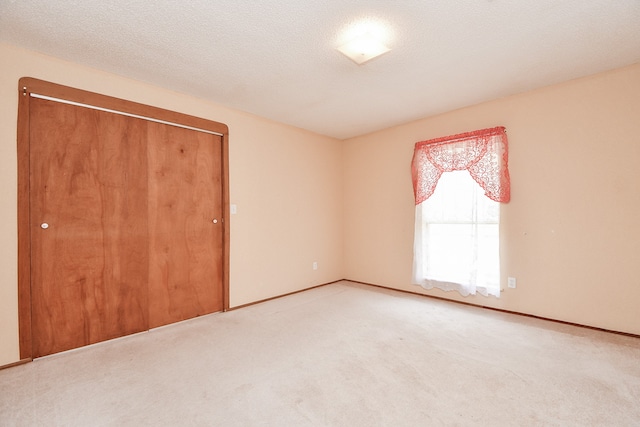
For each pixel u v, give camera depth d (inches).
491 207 131.2
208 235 131.2
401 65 100.4
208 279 131.0
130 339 105.0
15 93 86.4
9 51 85.8
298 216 168.7
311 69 102.7
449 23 78.6
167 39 84.7
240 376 79.2
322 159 183.5
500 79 111.3
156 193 115.9
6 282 85.0
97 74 101.1
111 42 85.9
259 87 116.9
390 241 171.2
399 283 167.3
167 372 81.6
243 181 142.6
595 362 84.4
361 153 185.6
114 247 105.7
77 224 98.1
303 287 170.7
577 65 101.4
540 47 90.2
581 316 111.1
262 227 150.5
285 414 63.9
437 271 148.7
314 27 80.1
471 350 92.7
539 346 95.0
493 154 128.2
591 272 109.2
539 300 120.2
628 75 101.9
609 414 62.7
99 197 102.3
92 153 100.8
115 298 105.7
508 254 127.3
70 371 82.6
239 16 75.1
